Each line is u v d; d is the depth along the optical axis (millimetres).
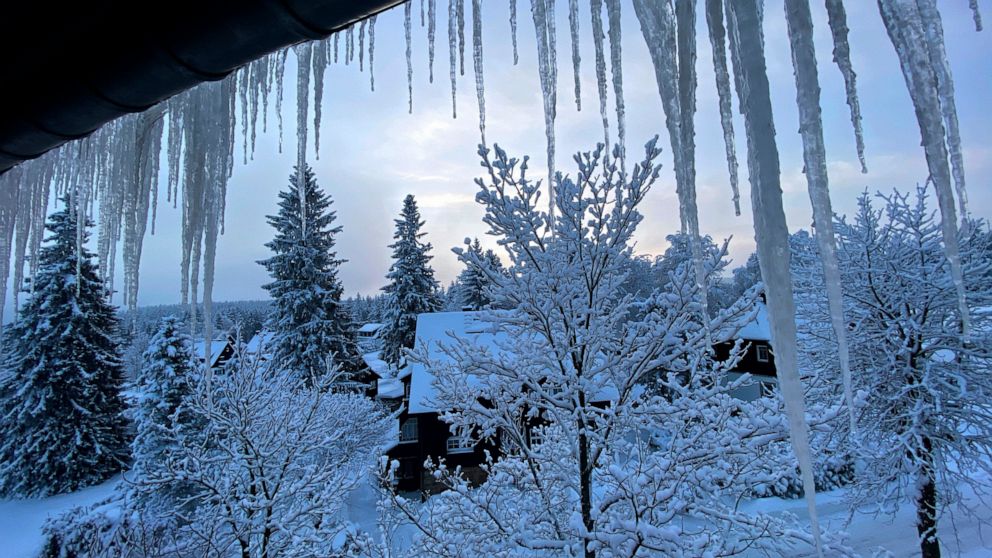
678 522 6078
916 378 9734
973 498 12641
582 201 5547
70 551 11758
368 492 14750
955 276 994
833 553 4801
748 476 5074
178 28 1704
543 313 5621
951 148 1024
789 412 1126
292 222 22547
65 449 18312
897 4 1084
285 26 1672
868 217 10570
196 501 11523
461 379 6023
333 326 22672
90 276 19969
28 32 1747
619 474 4445
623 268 6699
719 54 1340
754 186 1192
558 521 5574
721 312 5242
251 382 8812
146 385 16672
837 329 1065
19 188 3861
